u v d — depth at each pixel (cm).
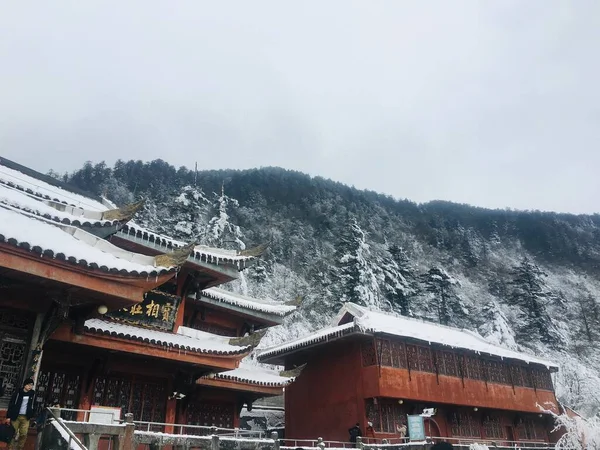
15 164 2222
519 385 3728
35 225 1325
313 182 13900
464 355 3391
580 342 8694
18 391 1143
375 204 14525
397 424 2895
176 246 2075
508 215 16850
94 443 1170
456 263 12669
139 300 1344
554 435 3994
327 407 3034
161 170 11019
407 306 6994
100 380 1728
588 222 17350
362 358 2923
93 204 2398
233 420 2333
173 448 1370
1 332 1272
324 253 9738
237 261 2209
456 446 2514
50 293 1253
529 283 8100
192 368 1891
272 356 3331
